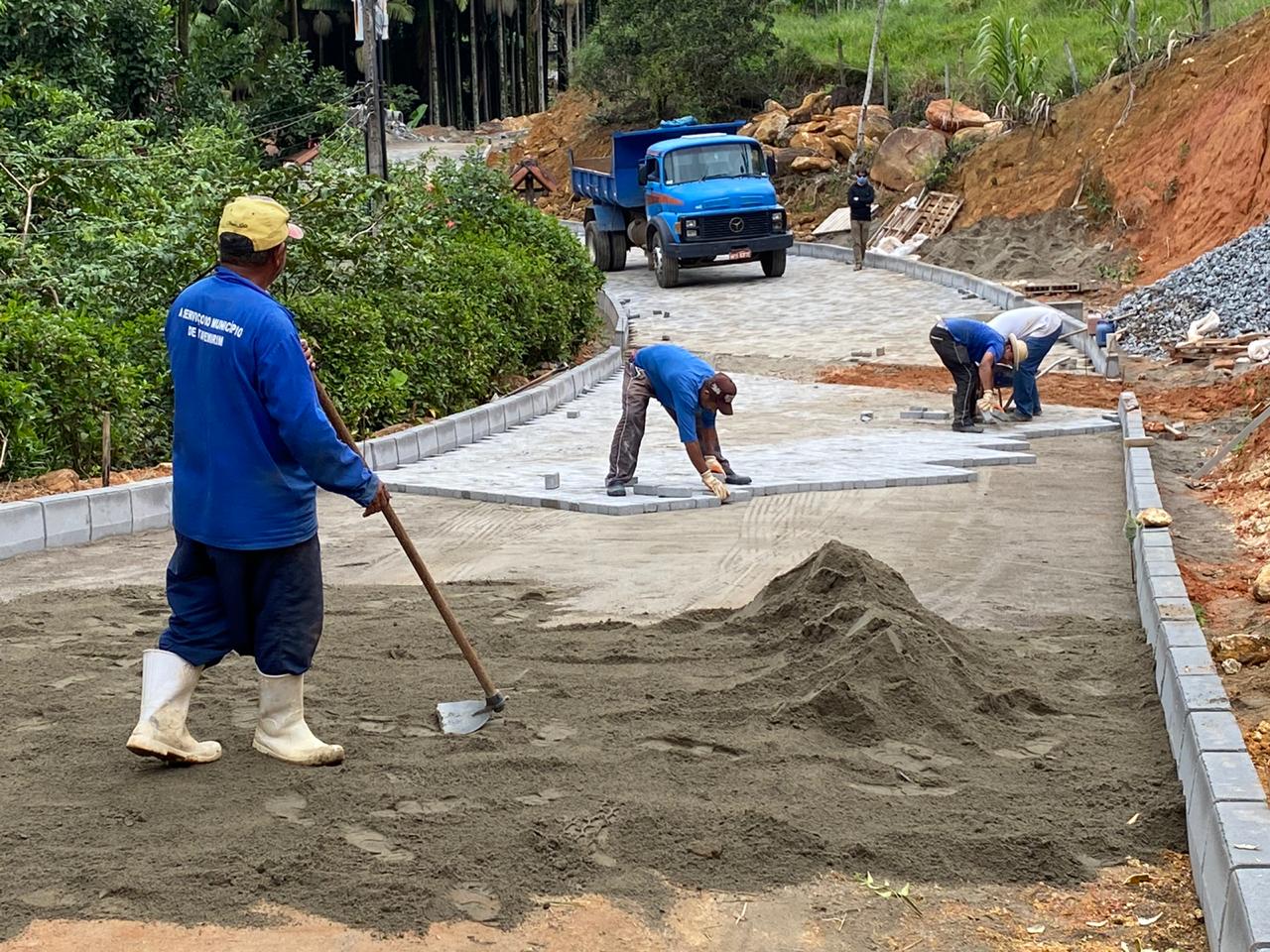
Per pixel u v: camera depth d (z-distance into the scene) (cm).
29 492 1022
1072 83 3070
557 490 1131
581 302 2138
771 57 4066
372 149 2138
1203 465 1202
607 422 1595
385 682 600
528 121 6003
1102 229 2625
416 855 425
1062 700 582
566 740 526
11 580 842
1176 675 529
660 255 2888
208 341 483
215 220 1413
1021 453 1262
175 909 391
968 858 431
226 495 483
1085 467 1220
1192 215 2419
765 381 1911
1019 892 416
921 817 458
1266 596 737
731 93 4003
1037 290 2375
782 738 520
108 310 1330
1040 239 2691
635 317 2547
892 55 3919
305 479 498
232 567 489
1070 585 802
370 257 1570
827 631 608
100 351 1195
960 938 388
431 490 1147
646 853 431
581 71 4191
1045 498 1080
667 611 742
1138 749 525
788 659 604
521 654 645
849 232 3200
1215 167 2408
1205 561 862
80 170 1669
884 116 3566
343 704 571
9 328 1094
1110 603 760
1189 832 444
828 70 3975
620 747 517
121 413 1155
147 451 1232
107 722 550
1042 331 1462
